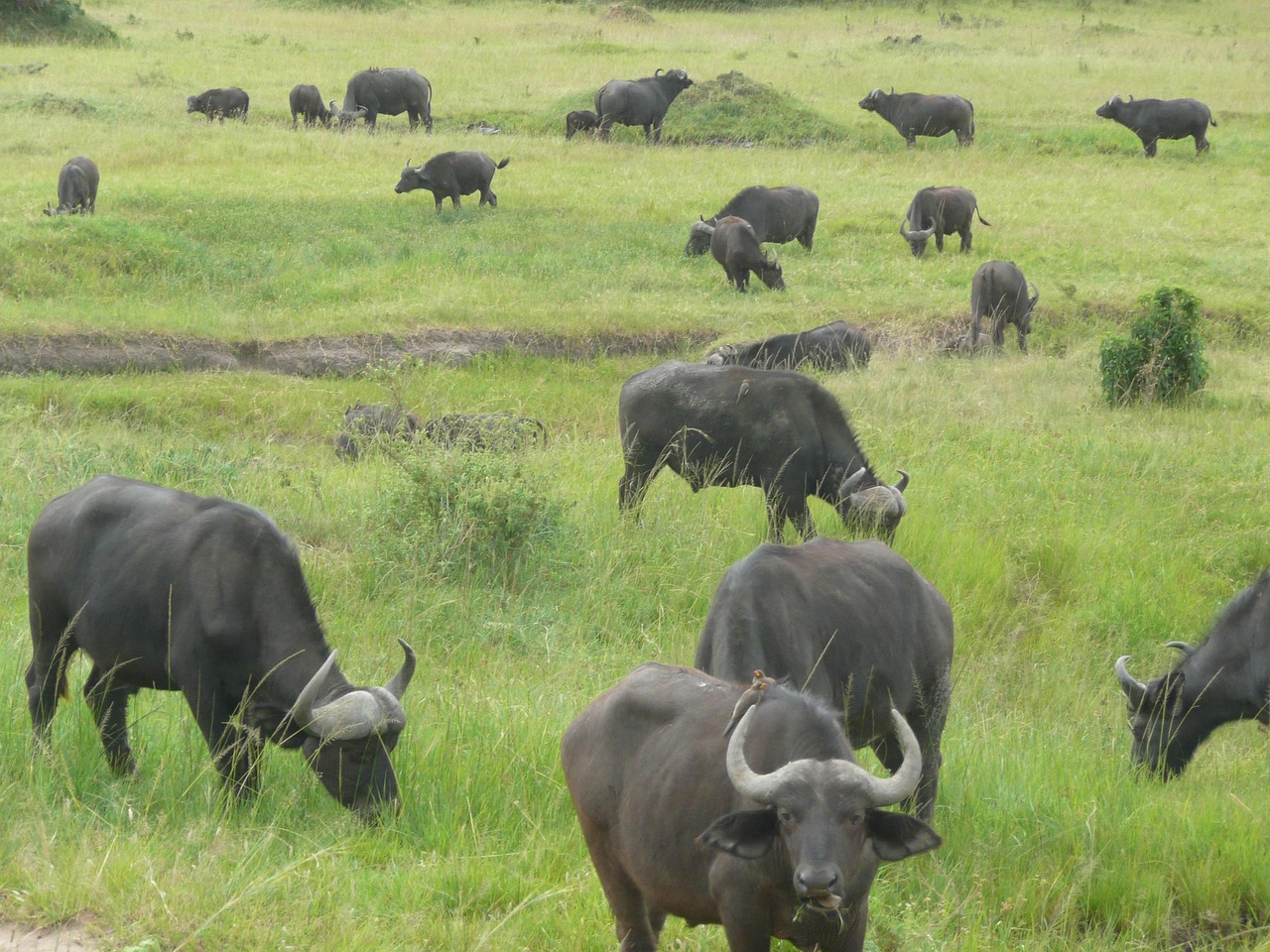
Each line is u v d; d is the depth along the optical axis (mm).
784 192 92812
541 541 40812
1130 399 63656
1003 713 34375
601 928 20938
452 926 20531
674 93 131000
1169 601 41500
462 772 26406
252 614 25141
